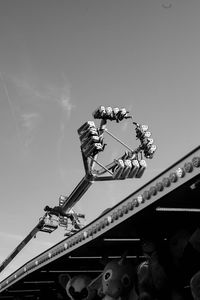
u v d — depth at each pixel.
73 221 15.87
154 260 4.43
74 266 6.77
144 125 12.98
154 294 4.61
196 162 3.24
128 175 12.35
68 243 5.52
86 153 12.35
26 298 9.42
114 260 5.54
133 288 5.21
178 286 4.33
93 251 5.79
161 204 4.05
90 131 12.02
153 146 12.64
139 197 4.00
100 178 13.23
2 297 9.82
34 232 15.93
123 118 12.60
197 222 4.54
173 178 3.51
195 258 3.98
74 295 6.34
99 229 4.74
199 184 3.32
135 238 5.17
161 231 4.77
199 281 3.80
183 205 4.11
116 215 4.40
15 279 7.62
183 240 4.27
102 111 12.39
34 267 6.64
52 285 8.20
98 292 5.72
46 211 15.81
